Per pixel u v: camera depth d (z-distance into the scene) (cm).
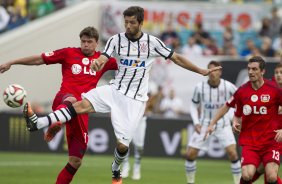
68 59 3347
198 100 4416
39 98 7431
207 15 7831
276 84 3484
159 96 6700
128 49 3086
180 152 6350
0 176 4659
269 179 3078
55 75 7512
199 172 5338
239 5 7812
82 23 7794
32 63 3319
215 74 4309
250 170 3075
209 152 6300
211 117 4391
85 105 3089
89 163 5747
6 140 6538
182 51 7519
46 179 4556
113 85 3125
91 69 3122
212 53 7525
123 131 3081
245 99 3178
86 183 4403
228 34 7556
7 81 7281
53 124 2995
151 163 5962
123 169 4822
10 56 7331
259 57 3145
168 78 6750
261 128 3158
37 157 6150
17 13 7725
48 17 7638
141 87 3122
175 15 7819
